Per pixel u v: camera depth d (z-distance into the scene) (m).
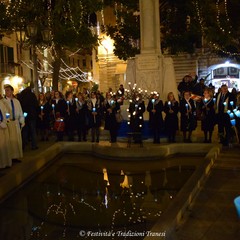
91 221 6.35
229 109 11.77
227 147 11.68
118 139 14.09
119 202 7.41
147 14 15.61
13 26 20.45
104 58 36.38
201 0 23.78
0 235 5.87
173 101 12.97
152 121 12.84
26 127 12.30
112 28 26.12
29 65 42.00
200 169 8.41
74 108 13.84
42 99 15.11
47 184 8.92
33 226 6.22
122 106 14.86
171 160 11.06
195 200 6.79
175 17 25.11
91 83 50.78
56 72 24.27
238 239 5.16
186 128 12.80
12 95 10.09
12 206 7.34
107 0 25.02
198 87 16.09
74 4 19.83
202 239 5.18
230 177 8.27
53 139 14.60
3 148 9.21
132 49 25.17
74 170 10.24
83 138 14.02
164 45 25.34
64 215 6.71
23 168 9.18
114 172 9.92
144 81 15.45
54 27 20.78
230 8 26.44
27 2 19.27
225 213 6.13
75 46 23.11
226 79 34.59
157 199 7.56
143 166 10.44
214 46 27.42
